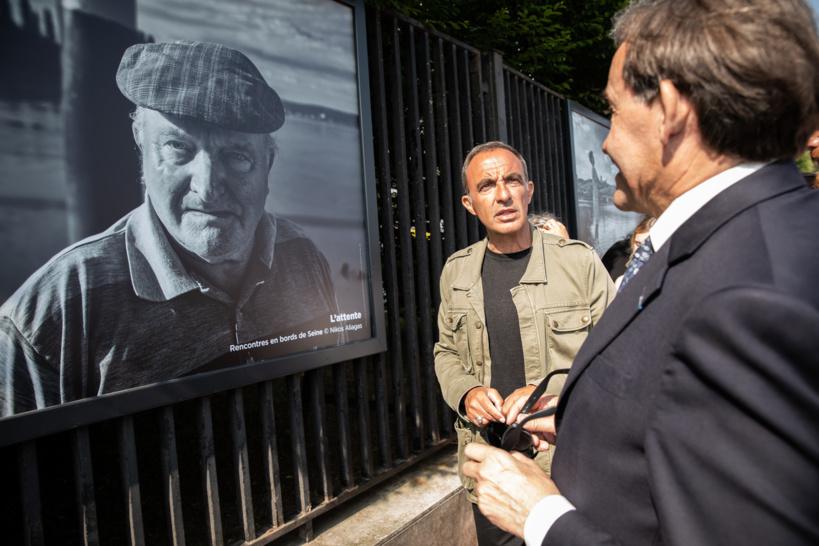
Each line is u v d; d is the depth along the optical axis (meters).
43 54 1.51
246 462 2.08
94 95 1.61
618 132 0.87
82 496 1.61
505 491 0.96
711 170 0.78
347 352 2.46
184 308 1.84
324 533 2.40
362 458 2.65
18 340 1.46
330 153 2.43
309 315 2.30
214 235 1.94
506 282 2.08
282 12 2.23
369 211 2.60
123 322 1.68
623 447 0.76
